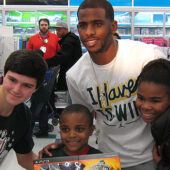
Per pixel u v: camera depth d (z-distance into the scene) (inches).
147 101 40.8
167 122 32.7
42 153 50.6
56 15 281.3
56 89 165.0
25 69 37.8
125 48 50.9
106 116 54.5
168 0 280.8
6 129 46.8
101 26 44.7
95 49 46.2
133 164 53.2
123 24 283.4
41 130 141.4
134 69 50.4
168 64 40.6
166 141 32.3
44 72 41.6
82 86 54.6
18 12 279.7
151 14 283.3
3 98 42.2
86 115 49.8
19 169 62.1
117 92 51.6
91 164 41.9
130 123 52.4
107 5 45.4
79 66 55.1
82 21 45.0
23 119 49.9
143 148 52.1
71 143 49.0
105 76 51.6
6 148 49.9
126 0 281.4
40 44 206.7
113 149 55.2
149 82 39.8
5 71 39.4
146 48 51.2
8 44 117.3
